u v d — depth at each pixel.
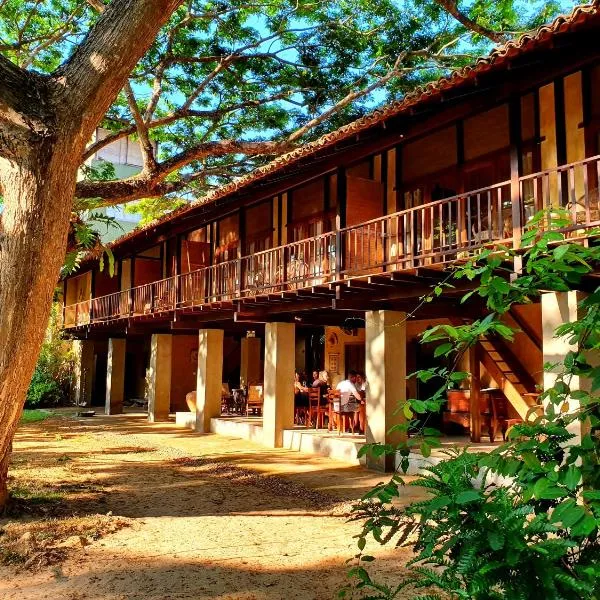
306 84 18.41
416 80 18.61
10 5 15.00
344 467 10.83
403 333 10.77
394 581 4.92
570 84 8.83
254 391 17.19
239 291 13.29
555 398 2.02
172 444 13.98
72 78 5.73
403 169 11.70
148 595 4.68
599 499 1.61
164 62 15.52
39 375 25.33
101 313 21.12
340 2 17.72
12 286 5.96
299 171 11.48
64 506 7.51
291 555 5.71
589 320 1.94
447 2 15.38
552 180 8.98
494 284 1.98
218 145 15.43
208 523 6.93
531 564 1.62
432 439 2.14
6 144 5.66
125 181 14.06
